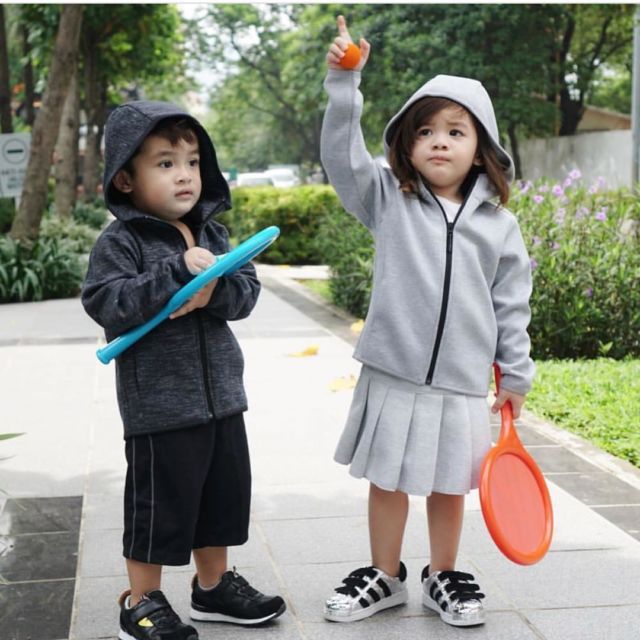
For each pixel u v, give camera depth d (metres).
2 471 4.52
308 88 30.28
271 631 2.89
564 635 2.86
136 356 2.73
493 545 3.57
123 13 23.31
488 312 2.92
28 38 21.77
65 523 3.83
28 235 12.31
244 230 18.02
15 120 34.28
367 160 2.94
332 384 6.22
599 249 7.43
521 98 24.14
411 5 24.08
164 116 2.68
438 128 2.88
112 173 2.71
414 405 2.87
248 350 7.70
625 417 5.32
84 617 2.98
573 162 25.72
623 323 7.31
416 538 3.64
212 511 2.84
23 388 6.32
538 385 6.11
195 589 2.96
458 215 2.90
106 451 4.86
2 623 2.94
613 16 26.25
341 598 2.95
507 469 2.88
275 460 4.68
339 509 3.98
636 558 3.46
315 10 29.02
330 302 10.85
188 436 2.72
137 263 2.73
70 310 10.52
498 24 23.64
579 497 4.14
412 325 2.86
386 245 2.93
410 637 2.84
